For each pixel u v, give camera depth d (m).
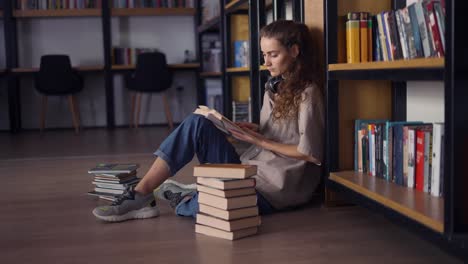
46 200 2.53
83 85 6.29
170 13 6.61
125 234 1.93
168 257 1.67
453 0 1.31
